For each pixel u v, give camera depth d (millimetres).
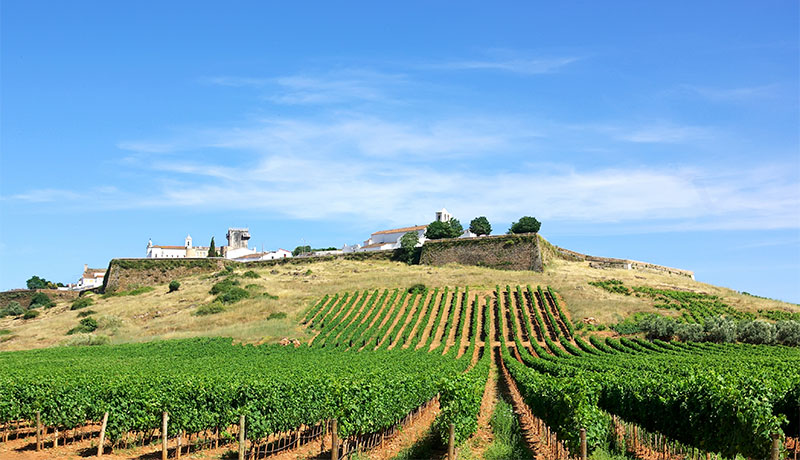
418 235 141500
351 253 133250
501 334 72688
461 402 25219
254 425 25203
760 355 53625
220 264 136875
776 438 18219
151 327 88375
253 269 132125
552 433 26594
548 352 66875
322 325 81188
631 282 102500
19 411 27547
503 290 95188
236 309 93312
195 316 92188
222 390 26688
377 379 30422
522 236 115438
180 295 107562
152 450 26469
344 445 24453
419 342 74188
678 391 24141
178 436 25188
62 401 26562
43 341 82500
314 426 31750
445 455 24297
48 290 139500
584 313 81125
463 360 56750
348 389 25609
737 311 81562
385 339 75500
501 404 36188
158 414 25172
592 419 23109
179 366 48969
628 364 43750
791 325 67062
